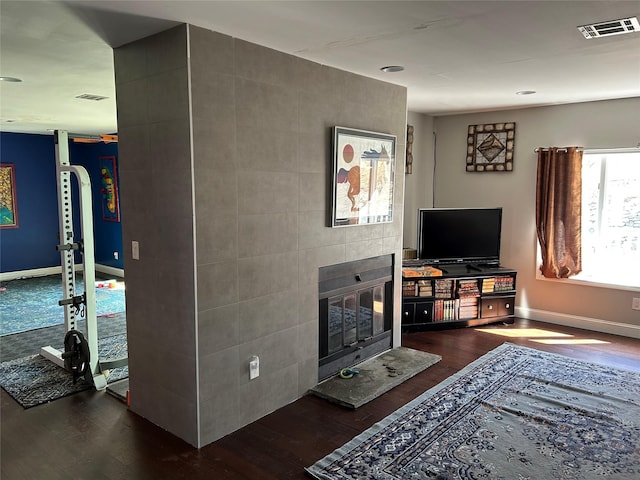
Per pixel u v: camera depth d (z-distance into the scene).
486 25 2.56
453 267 5.54
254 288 3.06
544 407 3.32
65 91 4.17
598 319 5.14
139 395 3.20
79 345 3.69
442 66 3.47
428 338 4.89
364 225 3.94
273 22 2.49
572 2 2.22
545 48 3.02
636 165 4.92
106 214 8.12
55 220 8.24
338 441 2.89
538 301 5.54
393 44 2.91
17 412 3.28
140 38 2.76
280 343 3.28
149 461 2.69
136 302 3.11
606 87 4.27
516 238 5.63
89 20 2.44
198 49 2.59
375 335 4.26
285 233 3.23
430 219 5.33
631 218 5.00
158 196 2.84
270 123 3.04
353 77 3.70
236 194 2.88
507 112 5.55
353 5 2.25
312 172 3.40
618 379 3.81
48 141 8.05
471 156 5.85
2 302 6.36
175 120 2.66
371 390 3.51
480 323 5.32
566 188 5.17
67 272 3.79
